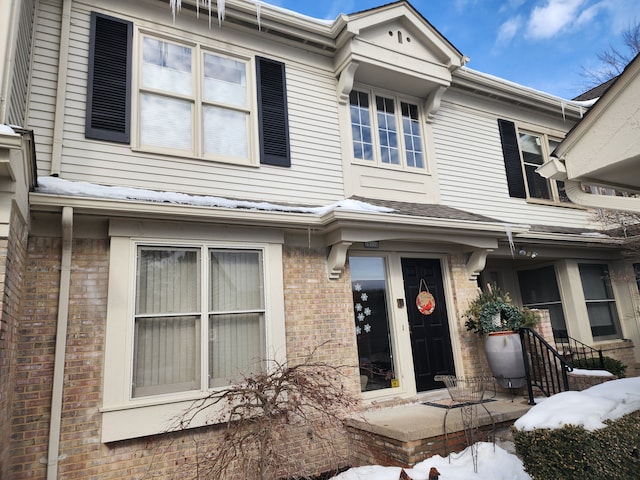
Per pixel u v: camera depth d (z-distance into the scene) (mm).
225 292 4684
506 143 7828
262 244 4930
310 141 5848
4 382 2910
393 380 5590
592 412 2818
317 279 5266
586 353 7109
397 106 6809
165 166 4820
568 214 8258
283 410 3445
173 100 5070
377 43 6258
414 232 5461
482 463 3791
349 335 5297
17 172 2844
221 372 4469
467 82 7344
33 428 3576
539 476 2785
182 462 4027
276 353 4715
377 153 6402
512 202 7582
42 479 3521
